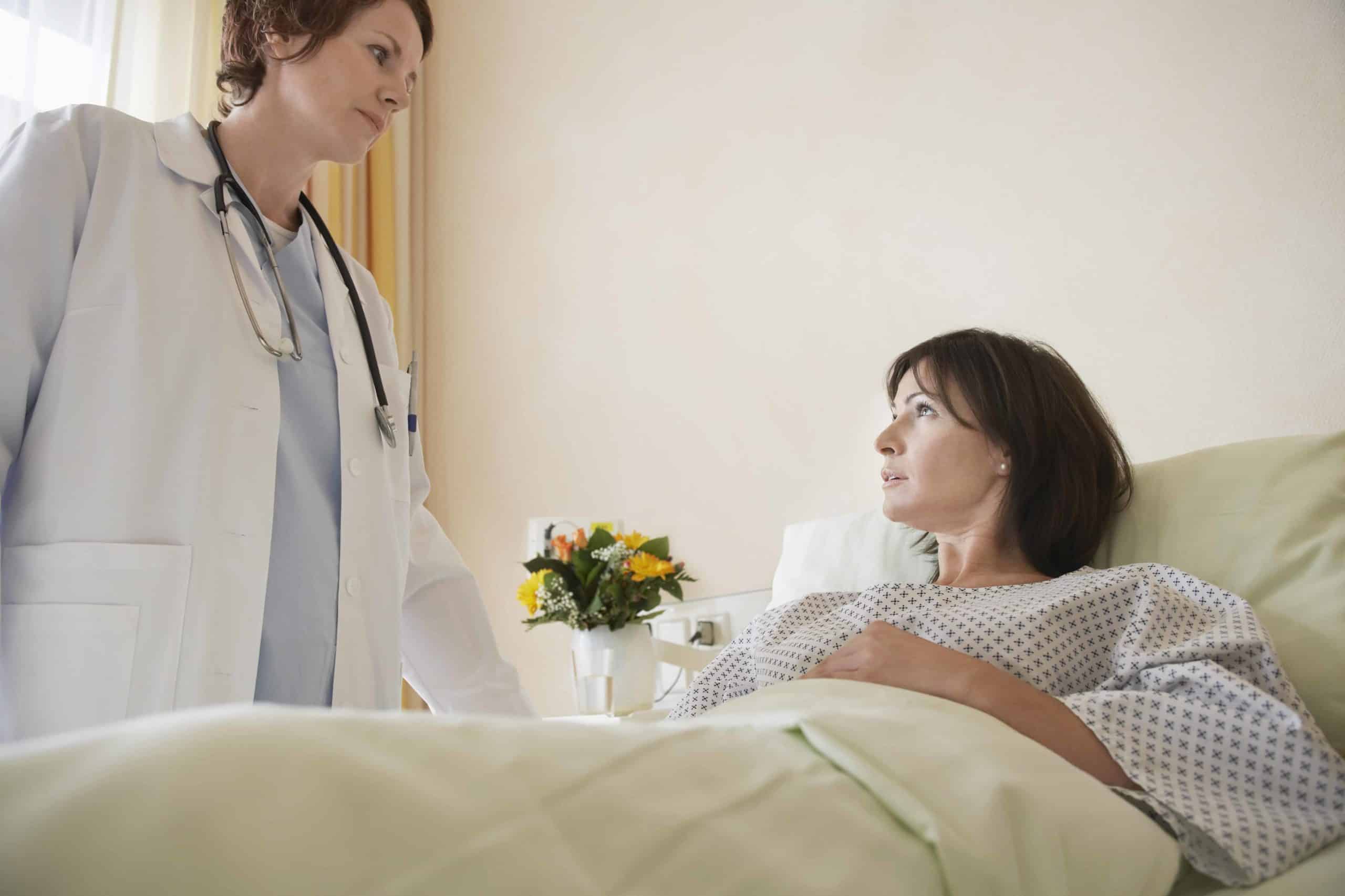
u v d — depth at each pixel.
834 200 2.23
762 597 2.21
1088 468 1.14
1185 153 1.72
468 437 2.82
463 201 2.97
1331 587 0.96
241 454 1.02
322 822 0.30
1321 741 0.74
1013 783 0.54
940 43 2.09
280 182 1.17
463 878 0.31
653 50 2.65
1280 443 1.10
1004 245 1.94
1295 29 1.62
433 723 0.38
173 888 0.26
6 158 0.97
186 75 2.51
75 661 0.89
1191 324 1.67
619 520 2.50
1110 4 1.84
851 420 2.13
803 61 2.34
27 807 0.27
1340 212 1.55
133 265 0.99
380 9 1.10
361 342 1.24
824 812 0.45
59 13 2.30
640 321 2.55
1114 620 0.97
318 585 1.07
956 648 0.95
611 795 0.38
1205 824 0.68
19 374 0.91
